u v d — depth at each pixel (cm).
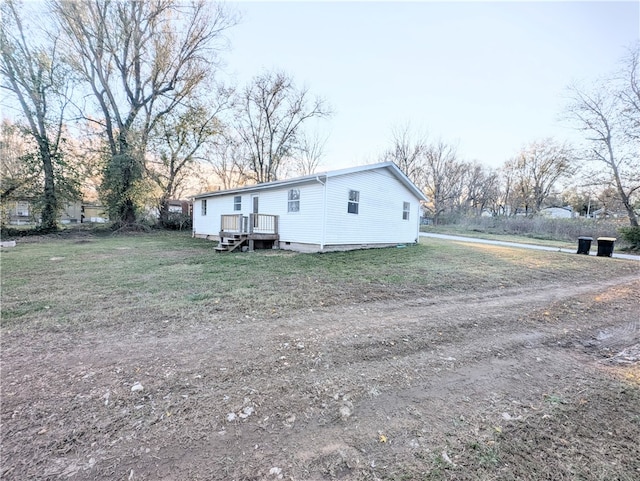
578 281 750
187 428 204
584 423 217
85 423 205
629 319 473
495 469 174
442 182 3381
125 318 408
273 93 2514
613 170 1725
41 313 421
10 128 1553
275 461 177
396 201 1397
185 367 284
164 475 166
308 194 1123
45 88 1627
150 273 700
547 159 3072
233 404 231
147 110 1956
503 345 358
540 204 3166
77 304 463
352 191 1173
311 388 255
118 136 1845
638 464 179
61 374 268
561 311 500
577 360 328
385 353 326
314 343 345
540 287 670
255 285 598
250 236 1160
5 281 604
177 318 412
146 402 230
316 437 199
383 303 511
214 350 321
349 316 441
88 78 1709
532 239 2069
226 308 458
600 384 275
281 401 237
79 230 1823
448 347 347
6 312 423
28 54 1551
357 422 214
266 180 2703
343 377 275
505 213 3550
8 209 1628
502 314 471
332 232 1102
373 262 888
